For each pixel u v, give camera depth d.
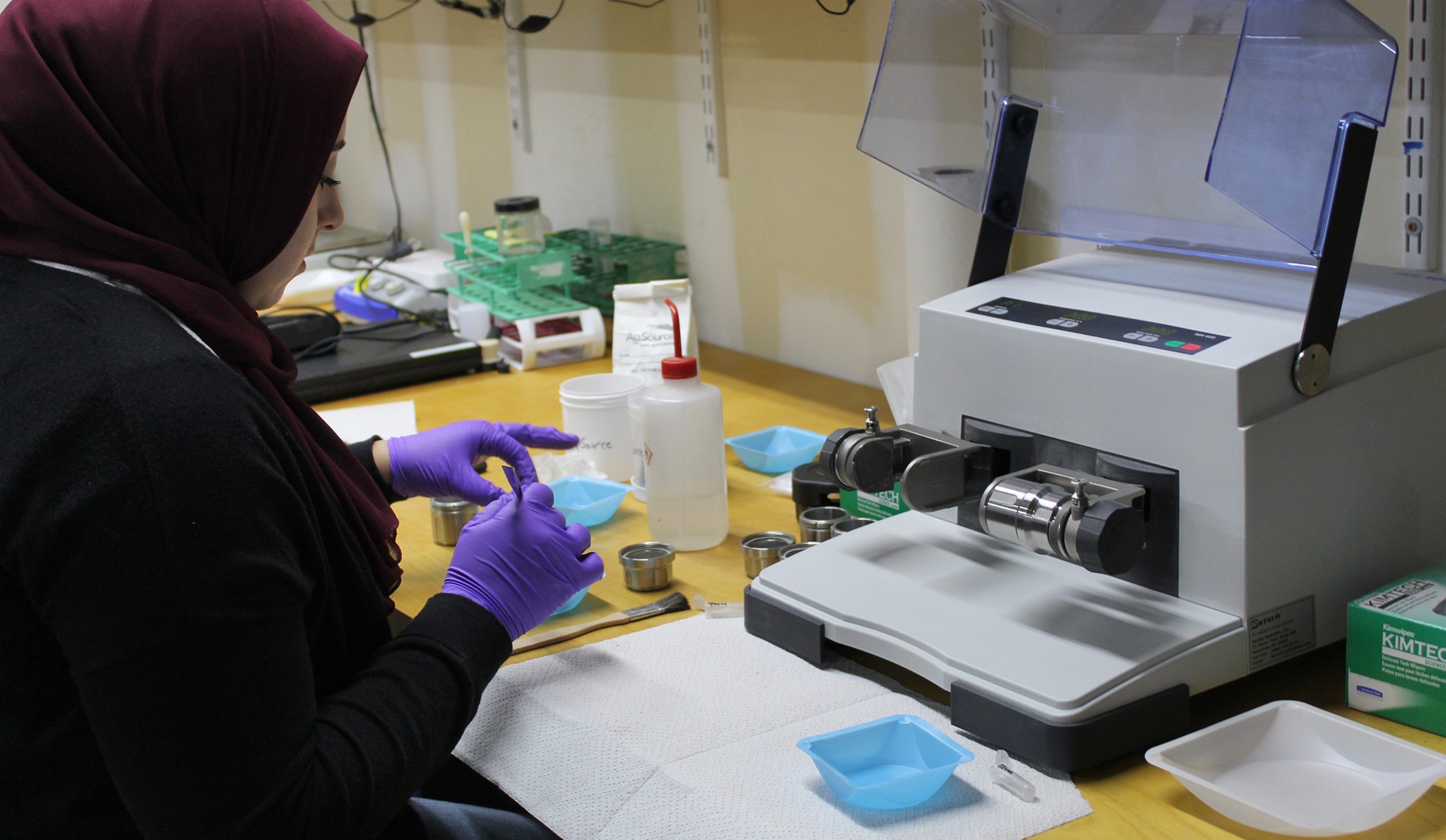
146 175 0.77
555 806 0.85
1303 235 0.87
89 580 0.64
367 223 3.58
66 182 0.75
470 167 3.00
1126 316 1.00
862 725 0.89
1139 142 1.12
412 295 2.42
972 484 1.07
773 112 1.97
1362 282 1.03
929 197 1.51
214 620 0.66
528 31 2.46
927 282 1.56
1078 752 0.82
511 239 2.23
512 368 2.13
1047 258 1.61
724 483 1.33
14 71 0.73
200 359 0.71
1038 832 0.78
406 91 3.19
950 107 1.23
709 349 2.24
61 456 0.64
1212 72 1.06
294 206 0.85
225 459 0.68
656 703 0.98
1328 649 1.01
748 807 0.83
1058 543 0.90
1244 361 0.86
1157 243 1.13
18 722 0.72
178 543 0.65
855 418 1.74
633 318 1.66
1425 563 1.02
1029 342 1.01
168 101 0.76
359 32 3.28
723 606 1.15
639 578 1.21
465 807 1.02
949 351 1.09
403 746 0.77
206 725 0.66
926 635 0.94
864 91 1.77
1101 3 1.11
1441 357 0.98
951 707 0.91
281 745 0.69
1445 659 0.85
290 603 0.71
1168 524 0.93
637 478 1.51
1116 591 0.96
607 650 1.08
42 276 0.73
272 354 0.92
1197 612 0.91
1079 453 0.99
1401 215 1.18
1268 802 0.81
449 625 0.86
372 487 0.99
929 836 0.78
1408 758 0.81
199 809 0.66
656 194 2.34
